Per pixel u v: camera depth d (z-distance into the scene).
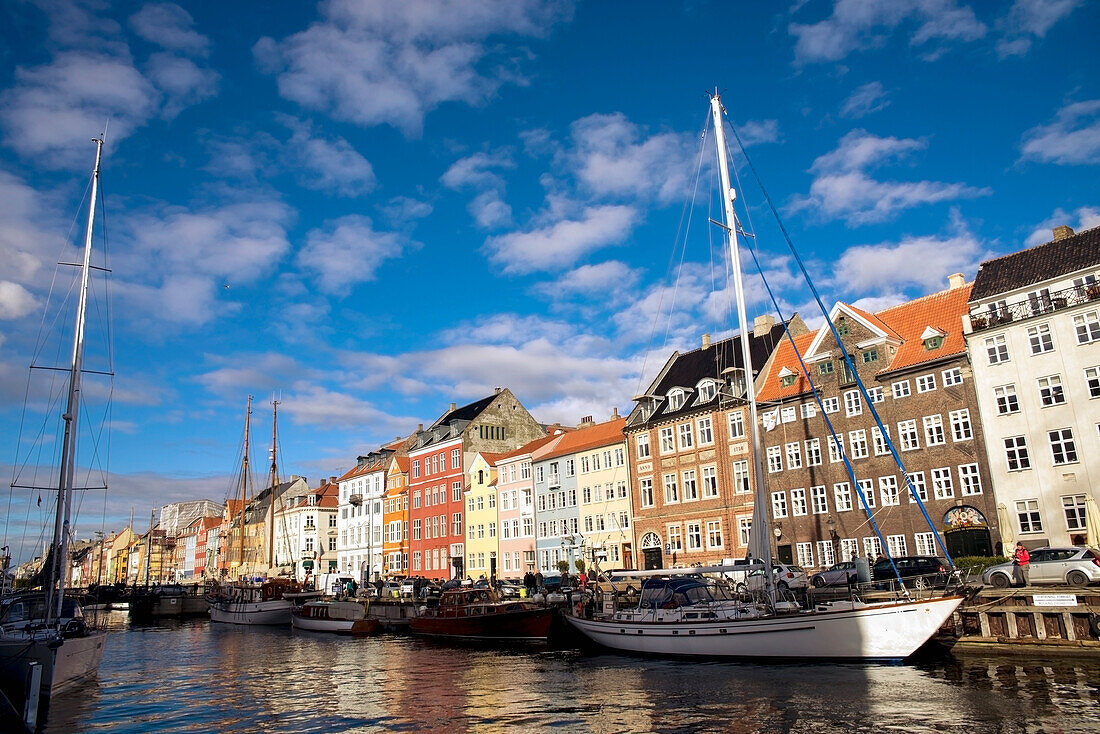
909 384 45.72
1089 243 40.62
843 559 47.44
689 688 23.38
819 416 50.12
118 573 177.88
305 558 106.06
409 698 24.78
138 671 34.00
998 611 25.83
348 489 104.38
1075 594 24.62
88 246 28.67
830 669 24.70
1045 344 40.34
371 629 48.66
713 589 30.38
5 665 19.98
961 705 19.34
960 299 47.34
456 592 43.72
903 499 45.03
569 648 35.88
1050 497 39.12
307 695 26.08
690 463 57.59
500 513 75.31
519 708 22.25
